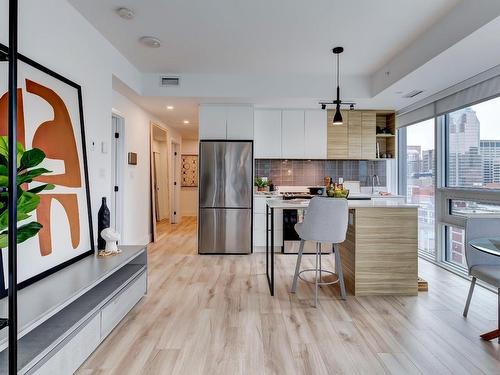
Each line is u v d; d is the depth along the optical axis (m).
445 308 2.52
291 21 2.67
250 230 4.38
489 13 2.09
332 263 3.90
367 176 5.16
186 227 6.57
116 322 2.14
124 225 4.08
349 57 3.45
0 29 1.69
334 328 2.18
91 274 1.96
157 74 4.01
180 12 2.53
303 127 4.75
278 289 2.95
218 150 4.35
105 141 2.94
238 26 2.77
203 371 1.69
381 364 1.75
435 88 3.62
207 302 2.63
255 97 4.07
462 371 1.69
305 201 3.22
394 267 2.81
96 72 2.79
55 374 1.46
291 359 1.80
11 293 1.08
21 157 1.32
